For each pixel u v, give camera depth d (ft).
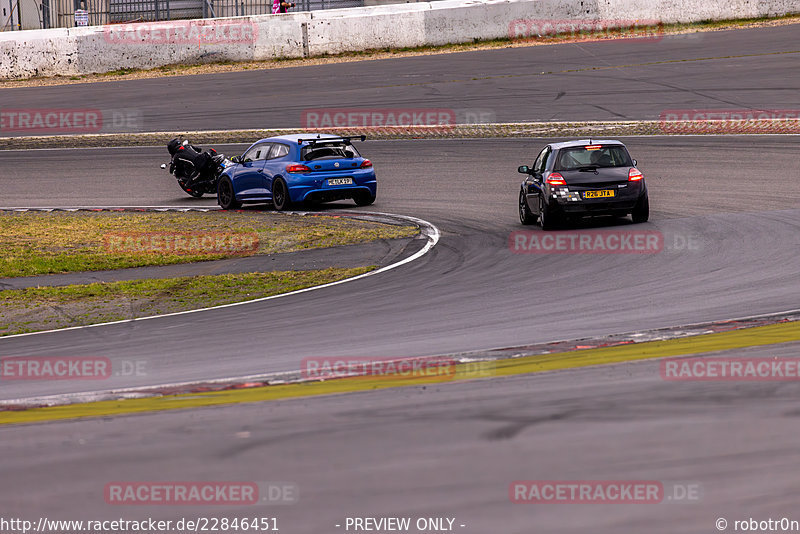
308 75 423.64
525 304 126.52
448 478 56.03
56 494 56.24
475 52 447.01
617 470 56.39
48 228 225.97
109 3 542.16
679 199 221.05
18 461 63.16
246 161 247.50
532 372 85.20
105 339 121.19
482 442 62.75
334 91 390.42
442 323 117.08
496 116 340.18
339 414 72.23
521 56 430.61
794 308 112.88
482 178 268.41
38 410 81.66
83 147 345.31
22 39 450.30
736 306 116.37
